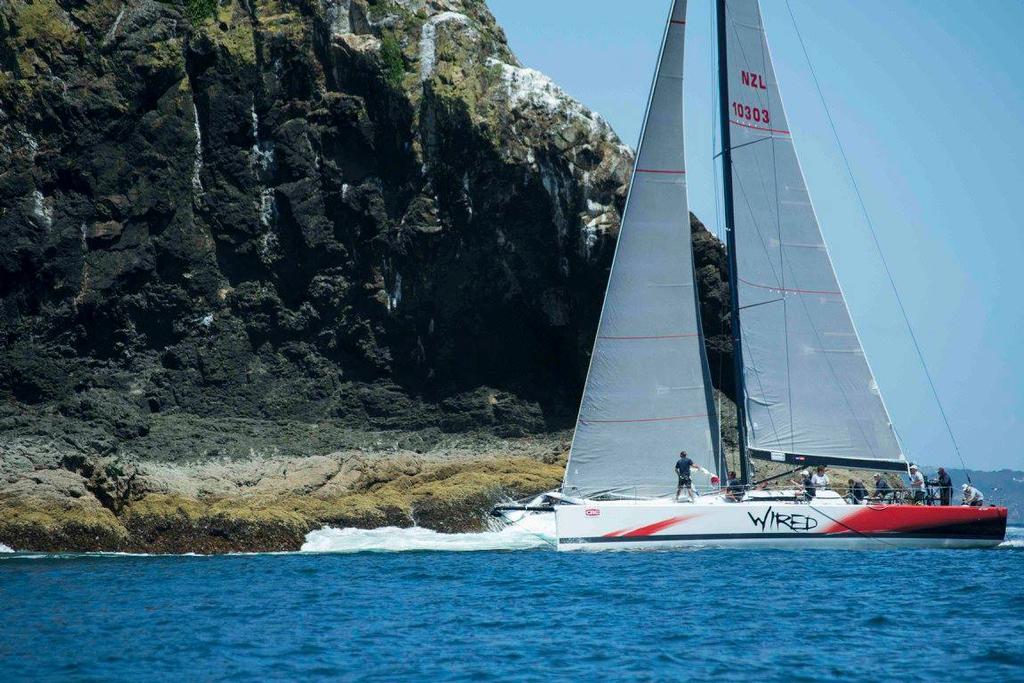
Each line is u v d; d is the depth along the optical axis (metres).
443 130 186.12
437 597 98.56
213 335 189.50
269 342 191.50
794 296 124.88
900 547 121.50
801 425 124.12
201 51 192.62
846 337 125.50
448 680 68.88
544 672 70.50
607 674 69.94
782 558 115.12
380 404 189.62
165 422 180.25
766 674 69.75
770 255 124.75
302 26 192.88
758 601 92.62
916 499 127.06
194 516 149.38
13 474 149.62
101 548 145.75
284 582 110.69
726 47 125.00
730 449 189.00
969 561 114.62
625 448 121.69
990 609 89.25
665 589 98.69
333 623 86.38
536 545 150.38
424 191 187.62
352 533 156.88
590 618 86.88
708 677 69.19
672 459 122.00
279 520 151.38
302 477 164.50
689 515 118.69
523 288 190.00
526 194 186.88
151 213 189.50
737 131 124.81
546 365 194.50
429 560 130.50
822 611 88.62
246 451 173.62
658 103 123.81
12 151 184.75
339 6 193.25
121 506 150.75
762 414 123.62
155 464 165.00
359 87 190.38
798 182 125.88
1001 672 69.81
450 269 188.38
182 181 191.12
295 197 190.00
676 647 76.75
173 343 189.38
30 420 172.38
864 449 125.12
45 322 184.75
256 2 197.00
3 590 105.56
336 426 187.75
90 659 74.62
